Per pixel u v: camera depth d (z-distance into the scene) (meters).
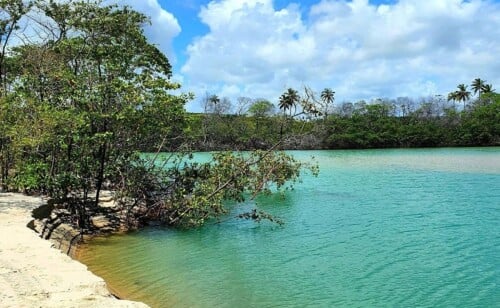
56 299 7.78
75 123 17.88
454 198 27.41
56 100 20.44
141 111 19.12
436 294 11.70
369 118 110.44
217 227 19.69
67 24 24.45
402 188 32.28
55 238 15.36
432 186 33.22
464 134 100.88
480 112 103.75
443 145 103.50
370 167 50.62
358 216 22.02
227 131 75.69
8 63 24.38
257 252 15.66
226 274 13.24
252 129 78.69
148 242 17.05
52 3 24.00
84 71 20.81
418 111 116.94
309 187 32.97
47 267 9.55
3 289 8.23
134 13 26.75
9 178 21.86
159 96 19.36
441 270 13.62
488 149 88.38
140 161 21.11
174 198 19.86
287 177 21.42
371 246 16.39
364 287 12.22
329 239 17.47
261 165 20.67
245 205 25.19
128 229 19.08
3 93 21.38
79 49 22.81
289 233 18.50
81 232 17.83
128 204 20.11
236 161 20.17
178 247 16.34
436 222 20.47
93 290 8.27
